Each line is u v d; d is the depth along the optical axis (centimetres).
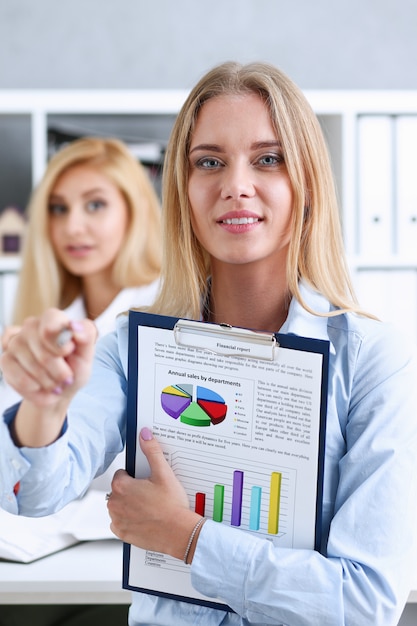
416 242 273
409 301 275
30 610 169
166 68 321
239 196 101
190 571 99
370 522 97
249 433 99
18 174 309
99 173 266
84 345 85
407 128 272
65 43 318
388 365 103
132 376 103
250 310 111
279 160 104
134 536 101
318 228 108
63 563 130
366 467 100
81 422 105
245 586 96
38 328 84
